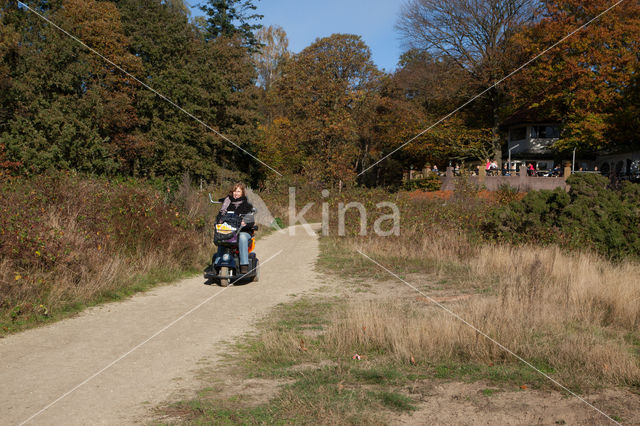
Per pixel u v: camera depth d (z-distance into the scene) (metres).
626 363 4.90
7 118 29.09
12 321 6.45
